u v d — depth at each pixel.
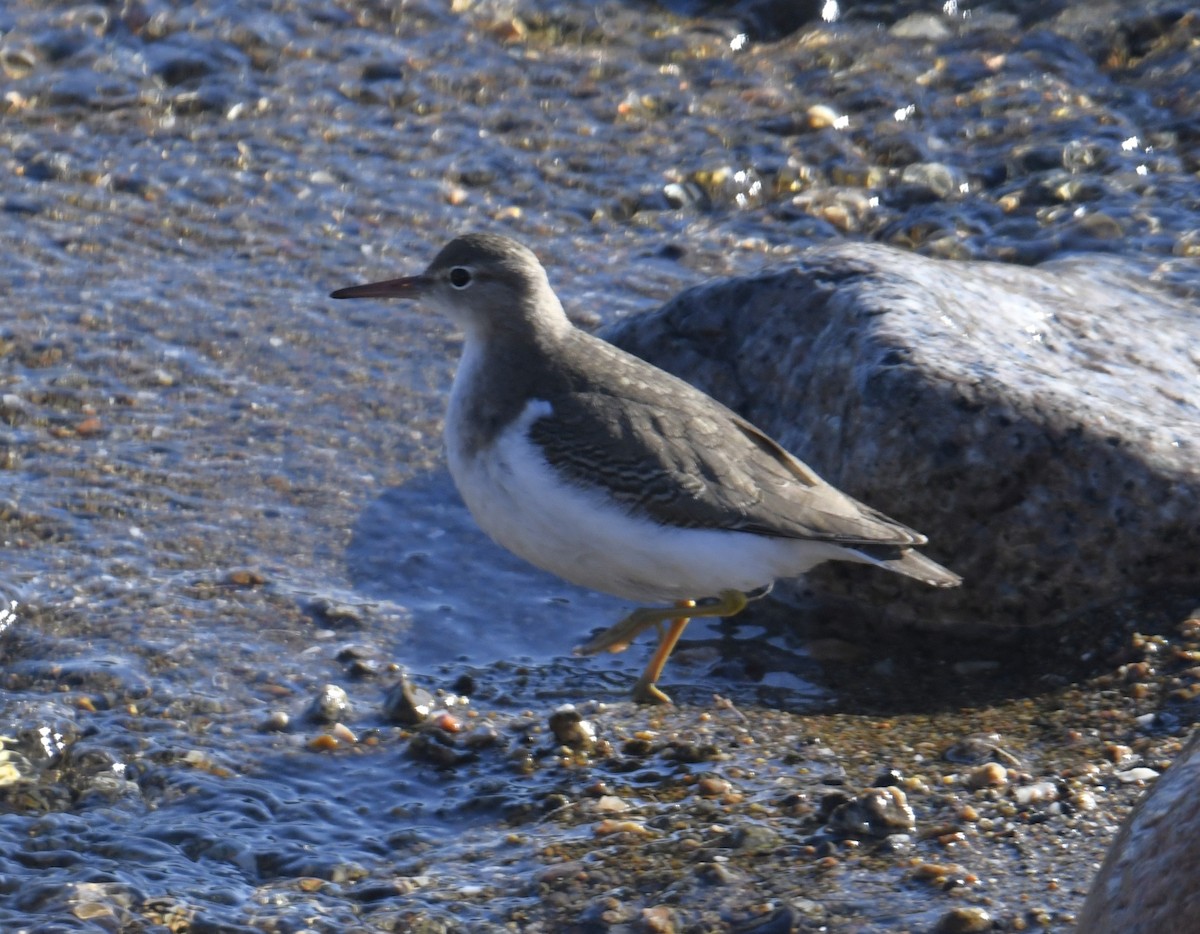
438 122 18.67
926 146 18.44
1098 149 18.14
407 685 10.37
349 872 8.73
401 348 14.69
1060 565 11.12
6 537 11.88
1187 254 15.98
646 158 18.19
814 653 11.26
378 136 18.34
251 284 15.50
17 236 15.93
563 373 10.29
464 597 11.83
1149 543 11.05
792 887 8.30
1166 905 6.55
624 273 16.03
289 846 8.94
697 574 9.99
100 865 8.64
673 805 9.27
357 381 14.16
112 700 10.29
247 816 9.22
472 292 10.52
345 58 19.61
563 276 15.91
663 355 13.05
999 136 18.62
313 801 9.41
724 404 12.67
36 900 8.23
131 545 11.95
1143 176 17.67
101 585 11.46
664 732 10.14
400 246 16.38
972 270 13.76
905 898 8.14
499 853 8.87
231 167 17.53
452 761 9.83
